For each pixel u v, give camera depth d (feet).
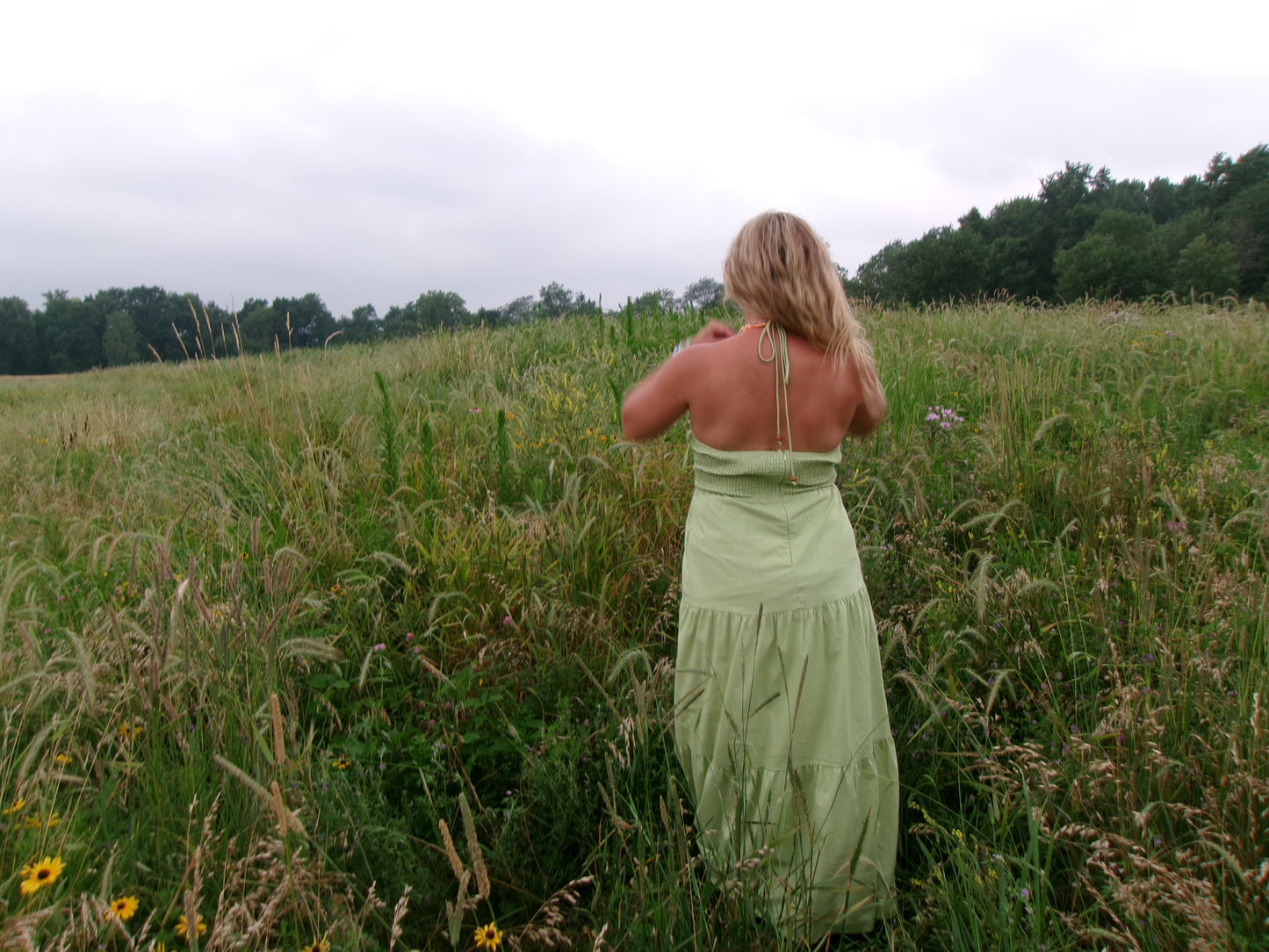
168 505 13.35
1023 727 7.82
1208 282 203.62
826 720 6.41
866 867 6.41
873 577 10.09
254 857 5.49
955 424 14.75
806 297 6.15
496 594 9.79
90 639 8.29
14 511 14.12
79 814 6.16
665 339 24.99
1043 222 264.31
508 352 26.04
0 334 379.14
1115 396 17.26
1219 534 9.30
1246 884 5.28
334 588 10.27
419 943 6.07
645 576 10.35
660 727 7.57
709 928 5.64
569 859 7.07
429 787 7.43
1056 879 6.37
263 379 21.89
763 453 6.36
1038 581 8.65
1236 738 6.28
